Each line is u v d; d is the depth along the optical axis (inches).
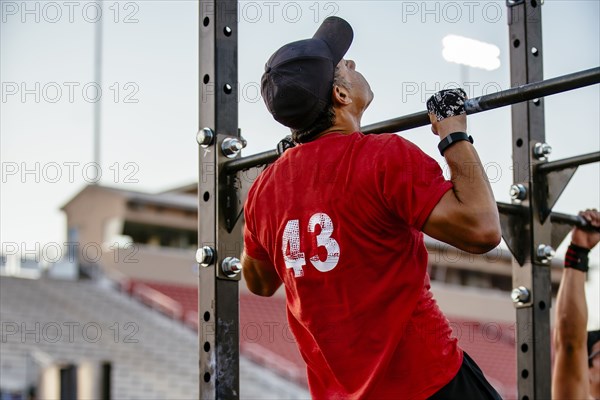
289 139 117.6
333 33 106.7
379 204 94.7
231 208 124.5
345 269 96.5
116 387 628.7
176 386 658.8
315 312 98.8
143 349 714.2
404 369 95.2
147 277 944.3
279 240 101.8
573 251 145.6
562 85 98.0
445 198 91.8
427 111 105.3
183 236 1074.7
